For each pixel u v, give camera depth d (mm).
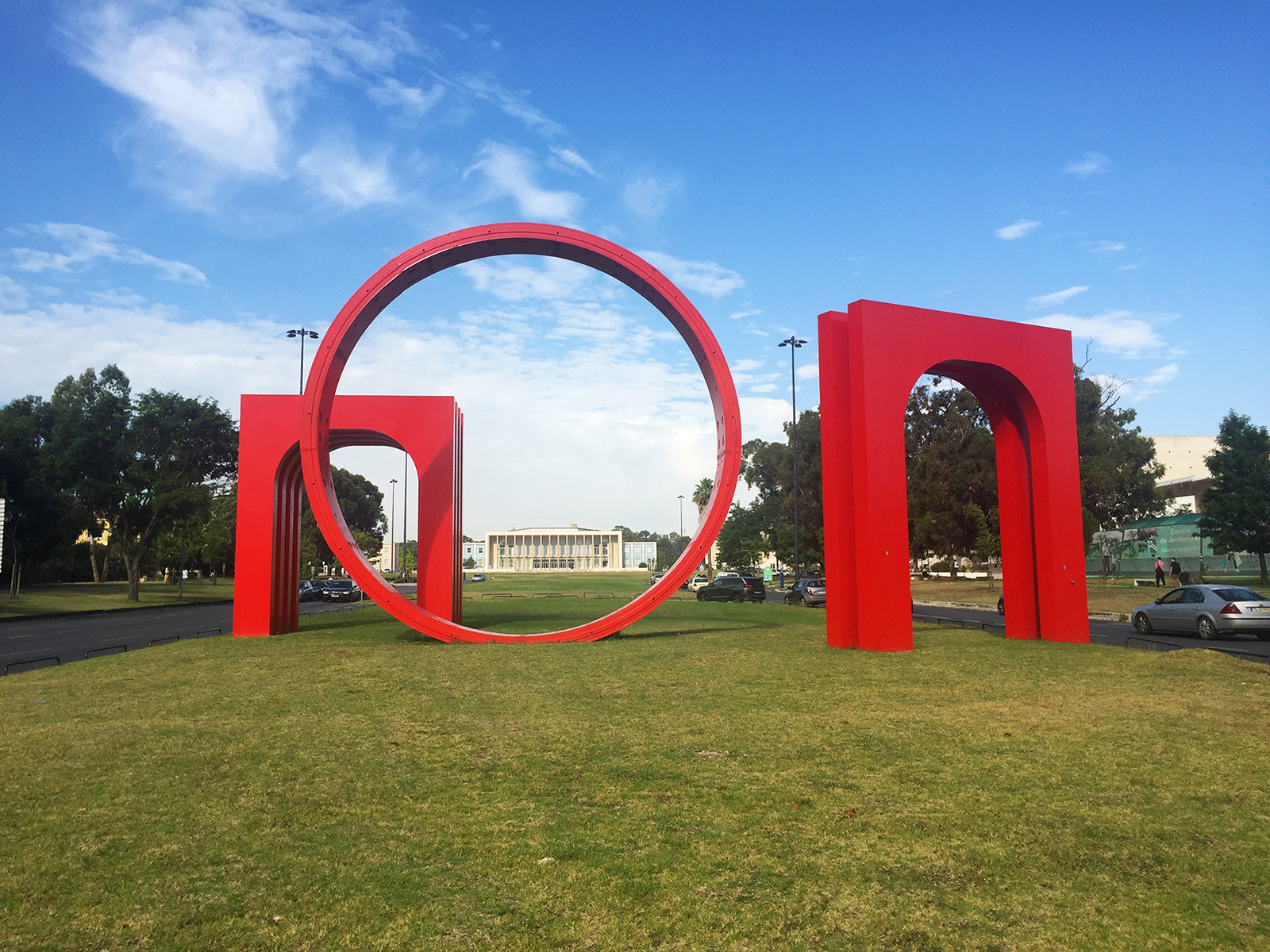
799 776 6246
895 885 4219
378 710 9195
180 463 43094
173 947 3598
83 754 7113
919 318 15984
